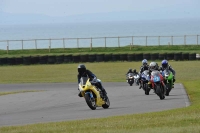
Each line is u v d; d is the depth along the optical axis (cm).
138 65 14325
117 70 13075
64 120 4253
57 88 9094
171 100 5806
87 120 3891
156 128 3075
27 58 15688
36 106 5844
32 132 3228
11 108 5719
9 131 3322
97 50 19412
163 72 6362
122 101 6009
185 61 15300
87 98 4997
